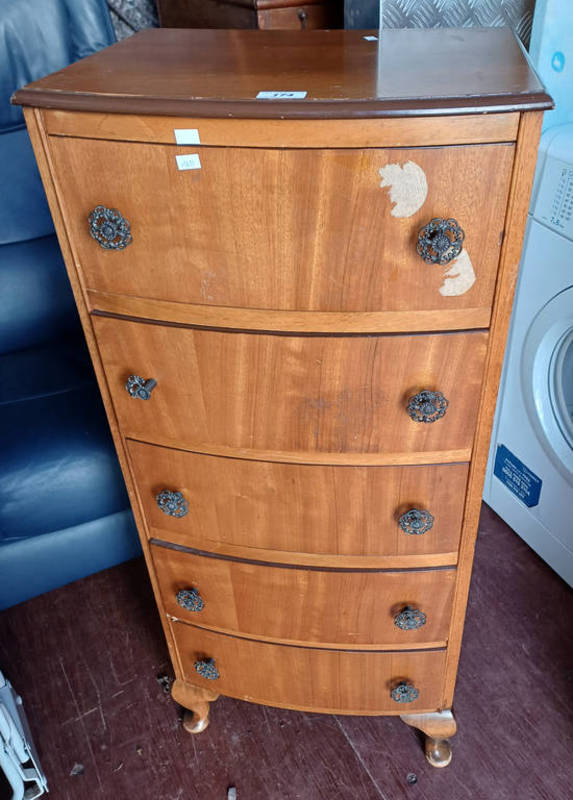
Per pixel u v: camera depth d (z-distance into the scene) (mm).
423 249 666
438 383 781
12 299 1467
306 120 618
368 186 649
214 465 900
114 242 732
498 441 1544
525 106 597
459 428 816
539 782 1145
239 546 975
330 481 873
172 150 661
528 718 1234
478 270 697
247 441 860
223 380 813
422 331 744
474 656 1341
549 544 1473
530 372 1346
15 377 1424
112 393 887
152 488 968
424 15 1200
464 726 1229
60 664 1379
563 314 1228
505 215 662
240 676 1144
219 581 1021
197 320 775
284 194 664
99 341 840
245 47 854
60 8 1328
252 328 765
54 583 1442
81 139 684
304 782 1171
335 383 785
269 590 1003
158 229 719
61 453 1275
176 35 943
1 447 1269
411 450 836
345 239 684
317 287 719
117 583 1546
